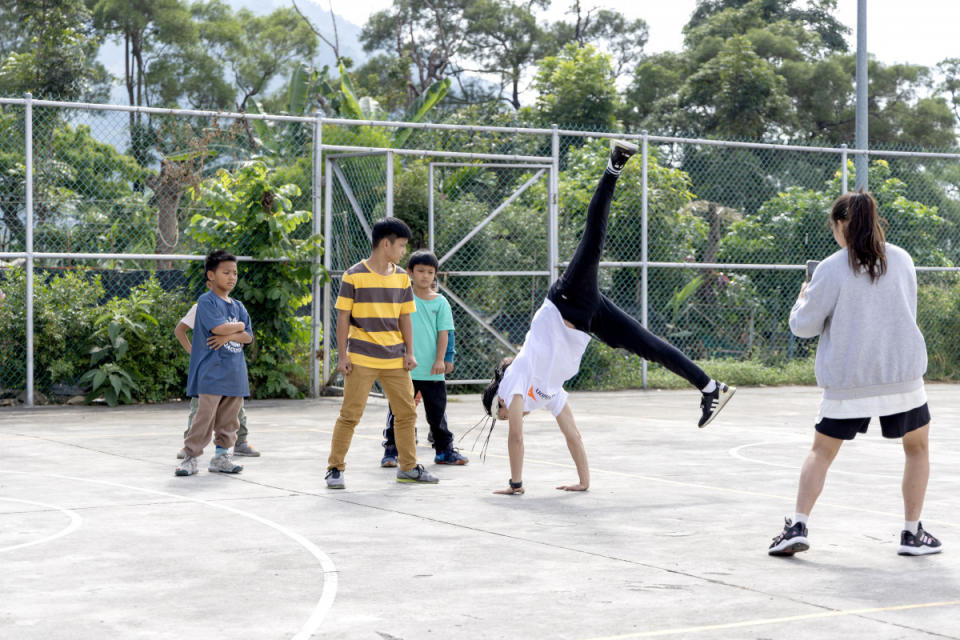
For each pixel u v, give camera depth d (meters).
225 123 12.84
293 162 13.92
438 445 7.79
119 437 9.13
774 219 16.58
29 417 10.70
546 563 4.66
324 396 13.07
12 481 6.81
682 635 3.59
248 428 9.91
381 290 6.68
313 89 21.09
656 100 41.84
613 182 6.18
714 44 43.16
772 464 7.77
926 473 4.90
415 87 48.41
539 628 3.67
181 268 12.98
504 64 50.47
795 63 42.47
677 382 14.39
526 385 6.45
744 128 36.09
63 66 32.59
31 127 11.38
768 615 3.84
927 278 16.38
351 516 5.72
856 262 4.88
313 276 12.73
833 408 4.88
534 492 6.54
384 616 3.82
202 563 4.64
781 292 16.27
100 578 4.36
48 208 12.31
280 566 4.59
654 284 15.33
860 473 7.39
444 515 5.77
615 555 4.82
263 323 12.59
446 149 14.63
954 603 4.04
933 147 43.97
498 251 13.89
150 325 12.16
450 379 13.59
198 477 7.04
